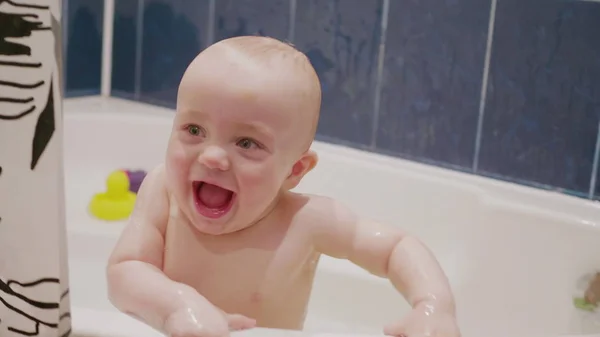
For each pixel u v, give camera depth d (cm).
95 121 167
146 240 87
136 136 169
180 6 177
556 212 127
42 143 63
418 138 149
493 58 139
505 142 140
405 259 87
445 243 139
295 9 159
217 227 83
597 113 131
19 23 61
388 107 151
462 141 145
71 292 135
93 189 164
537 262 127
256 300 88
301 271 91
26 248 65
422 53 146
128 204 151
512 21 136
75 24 182
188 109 80
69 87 184
